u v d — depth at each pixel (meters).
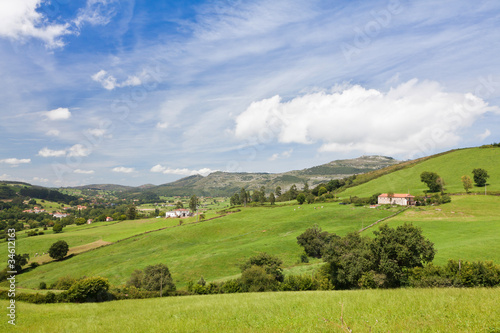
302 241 82.38
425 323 11.20
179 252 92.88
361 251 41.53
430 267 37.62
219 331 13.17
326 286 44.25
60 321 22.42
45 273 86.31
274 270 56.38
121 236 123.19
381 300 16.86
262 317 15.39
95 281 40.28
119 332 15.78
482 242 60.44
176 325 15.54
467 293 17.23
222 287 49.81
